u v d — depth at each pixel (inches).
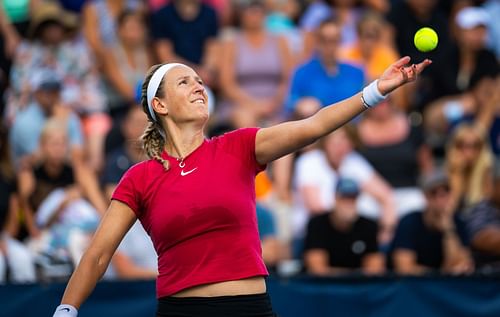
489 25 1059.3
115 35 933.2
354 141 821.9
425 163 859.4
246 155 386.6
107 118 906.7
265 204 753.0
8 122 875.4
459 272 616.1
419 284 599.5
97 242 387.5
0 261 647.1
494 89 928.3
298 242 768.3
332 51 895.1
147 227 392.2
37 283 576.7
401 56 997.8
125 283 587.5
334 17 963.3
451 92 972.6
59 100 848.3
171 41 954.7
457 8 1060.5
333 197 789.2
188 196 379.6
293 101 901.2
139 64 933.8
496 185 746.8
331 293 597.9
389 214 802.2
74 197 703.7
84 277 384.2
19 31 992.2
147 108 398.9
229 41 930.7
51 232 691.4
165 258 384.2
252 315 375.9
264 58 927.7
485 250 700.0
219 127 866.1
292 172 830.5
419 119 918.4
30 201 732.0
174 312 380.5
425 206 716.7
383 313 597.0
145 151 397.4
